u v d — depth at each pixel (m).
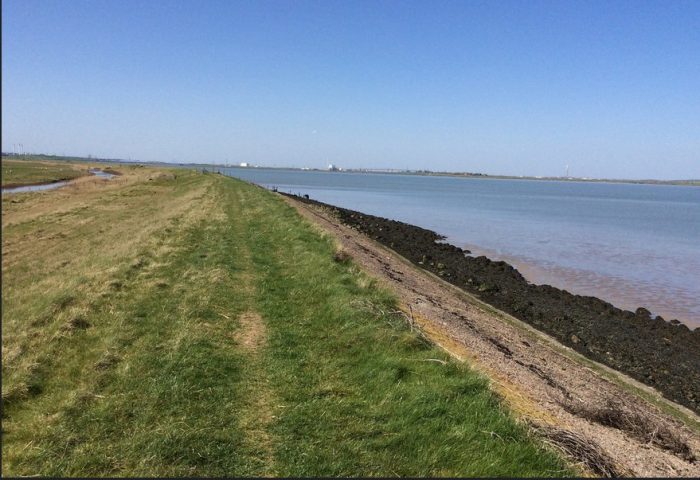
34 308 8.20
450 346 7.78
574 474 4.25
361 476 4.10
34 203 31.45
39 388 5.37
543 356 10.78
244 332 7.48
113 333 6.93
